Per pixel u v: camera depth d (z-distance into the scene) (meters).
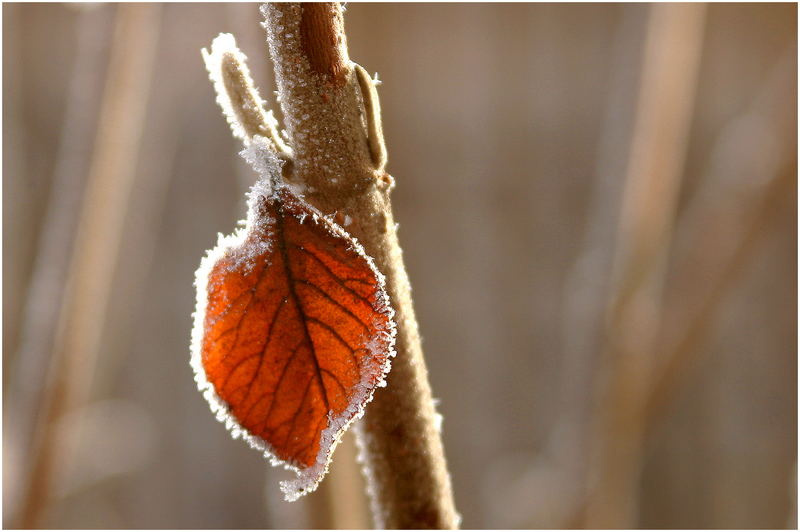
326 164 0.36
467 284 1.40
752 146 0.66
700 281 0.65
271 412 0.36
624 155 0.68
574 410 0.68
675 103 0.62
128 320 1.14
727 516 1.35
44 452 0.60
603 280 0.66
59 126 1.38
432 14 1.33
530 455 1.37
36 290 0.61
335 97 0.36
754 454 1.34
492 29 1.35
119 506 1.38
